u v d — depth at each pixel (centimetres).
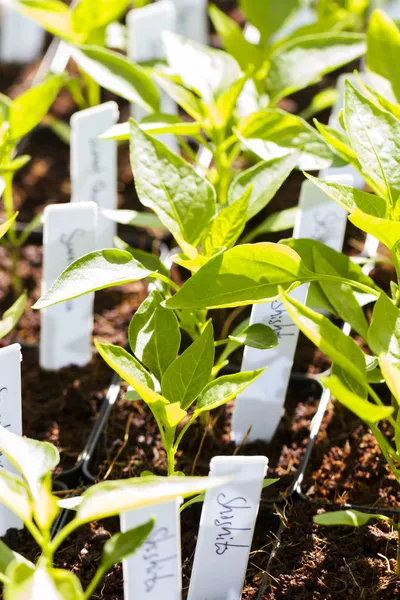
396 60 51
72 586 39
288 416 52
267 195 49
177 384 45
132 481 41
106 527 48
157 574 42
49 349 53
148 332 46
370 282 48
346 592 45
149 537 42
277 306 48
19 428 46
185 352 45
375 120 46
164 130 51
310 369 54
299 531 47
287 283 45
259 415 50
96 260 45
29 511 41
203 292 44
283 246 45
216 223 47
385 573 46
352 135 46
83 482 49
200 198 47
